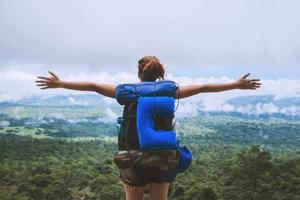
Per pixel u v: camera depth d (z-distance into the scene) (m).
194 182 59.19
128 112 4.04
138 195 4.18
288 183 46.19
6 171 78.62
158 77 4.22
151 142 3.82
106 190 62.03
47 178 67.06
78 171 79.38
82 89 4.18
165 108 3.89
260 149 51.59
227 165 73.31
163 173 4.02
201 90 4.18
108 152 148.38
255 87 4.23
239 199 44.72
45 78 4.16
